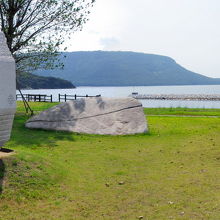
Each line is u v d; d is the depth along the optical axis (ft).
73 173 25.44
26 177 21.80
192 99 199.11
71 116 48.29
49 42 64.49
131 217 17.62
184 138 41.63
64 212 18.28
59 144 38.24
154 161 30.37
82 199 20.29
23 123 53.11
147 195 20.94
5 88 22.20
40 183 21.67
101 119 47.09
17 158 23.54
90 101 50.21
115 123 46.26
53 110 49.57
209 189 21.44
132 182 23.82
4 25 62.44
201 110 87.25
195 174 25.17
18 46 63.10
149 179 24.47
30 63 65.51
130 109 48.08
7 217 17.34
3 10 61.36
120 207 19.07
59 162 27.73
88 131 45.57
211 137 41.06
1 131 22.94
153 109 90.43
